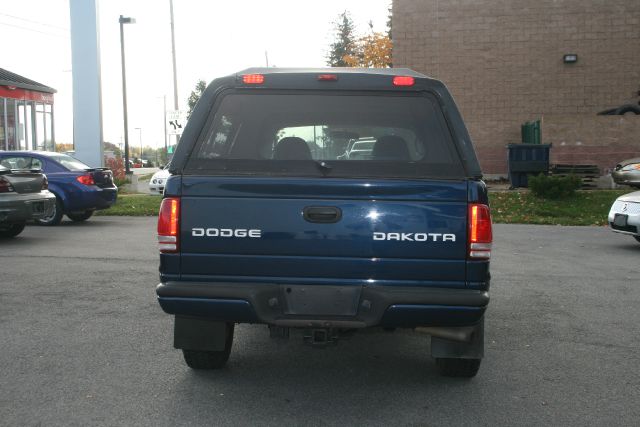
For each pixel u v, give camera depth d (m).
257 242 4.22
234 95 4.54
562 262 10.45
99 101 21.73
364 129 4.62
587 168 21.42
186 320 4.74
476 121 24.38
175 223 4.26
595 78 23.80
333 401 4.52
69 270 9.20
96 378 4.93
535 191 19.25
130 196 21.81
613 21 23.61
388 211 4.18
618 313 7.15
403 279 4.20
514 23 23.95
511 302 7.65
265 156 4.64
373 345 6.00
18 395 4.56
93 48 21.59
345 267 4.20
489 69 24.17
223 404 4.44
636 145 21.91
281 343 6.01
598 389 4.81
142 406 4.38
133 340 5.92
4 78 31.16
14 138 31.55
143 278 8.68
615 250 11.84
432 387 4.84
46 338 5.95
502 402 4.53
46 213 12.09
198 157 4.36
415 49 24.44
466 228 4.17
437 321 4.20
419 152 4.50
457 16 24.17
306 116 4.60
